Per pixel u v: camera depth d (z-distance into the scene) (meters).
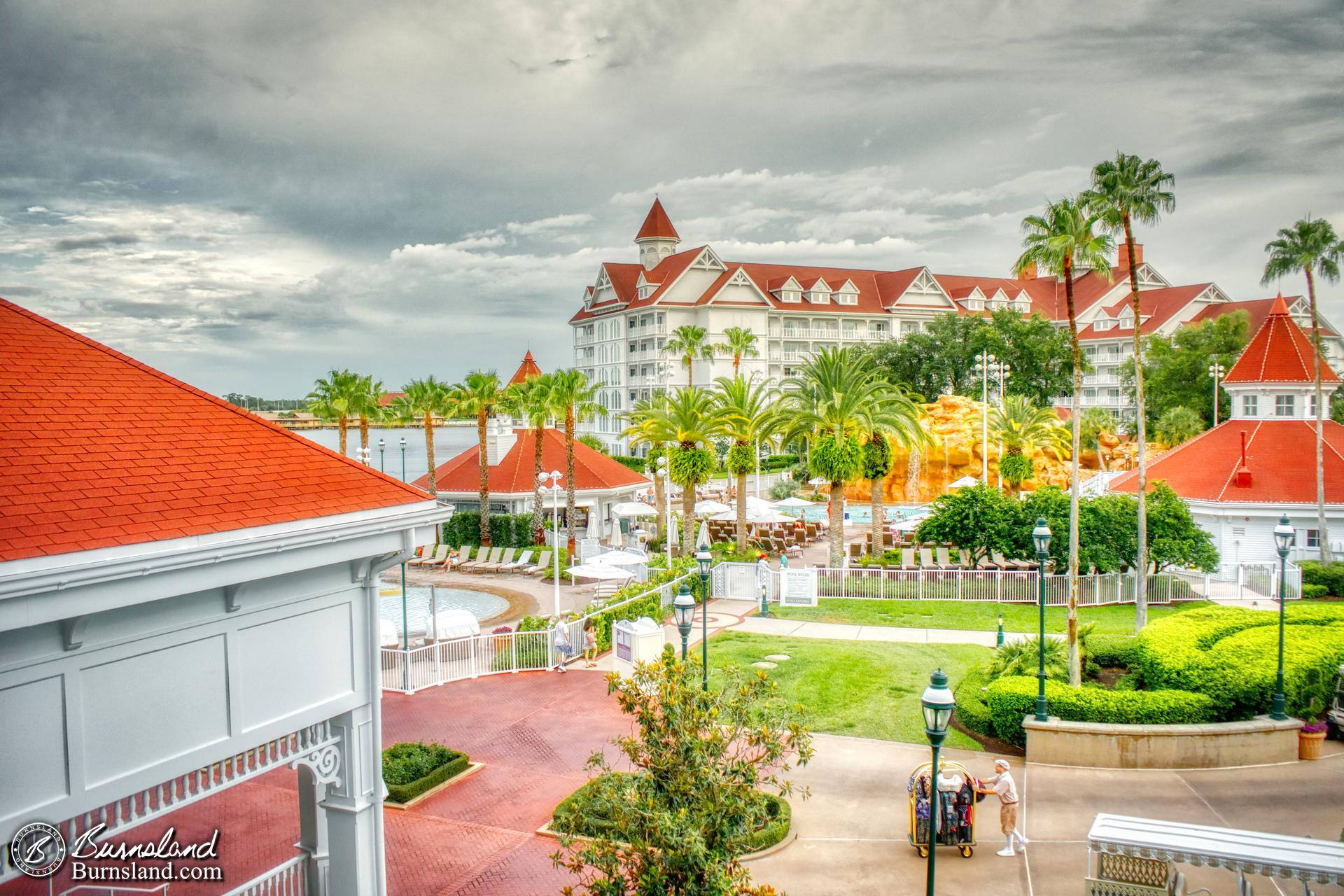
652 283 100.75
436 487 53.47
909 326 109.50
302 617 11.46
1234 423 45.97
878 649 28.05
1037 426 57.78
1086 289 111.06
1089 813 16.34
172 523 9.56
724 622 32.50
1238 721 19.14
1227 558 41.44
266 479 11.27
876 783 17.98
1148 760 18.34
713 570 37.09
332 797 12.34
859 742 20.23
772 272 107.75
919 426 43.41
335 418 54.69
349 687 12.18
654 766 10.64
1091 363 104.06
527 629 27.20
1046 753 18.72
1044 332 86.38
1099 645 24.44
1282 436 43.78
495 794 17.64
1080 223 22.92
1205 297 98.56
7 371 10.42
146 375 11.90
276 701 11.08
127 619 9.30
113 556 8.75
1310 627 23.05
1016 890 13.81
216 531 9.82
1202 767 18.30
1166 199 27.00
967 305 109.88
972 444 64.94
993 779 15.62
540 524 49.00
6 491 8.80
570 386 45.72
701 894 9.71
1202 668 19.81
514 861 14.95
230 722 10.45
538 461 49.31
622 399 106.06
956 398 68.38
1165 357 77.19
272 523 10.50
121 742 9.31
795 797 17.33
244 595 10.51
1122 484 45.50
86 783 8.98
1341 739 19.72
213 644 10.28
